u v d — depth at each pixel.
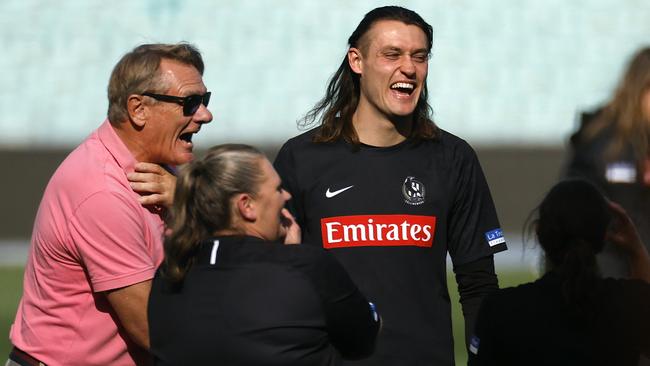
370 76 14.98
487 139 55.62
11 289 36.28
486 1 60.97
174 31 60.75
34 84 58.94
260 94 58.47
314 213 15.12
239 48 60.06
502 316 12.80
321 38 60.31
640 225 18.41
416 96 15.05
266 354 11.55
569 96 57.97
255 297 11.67
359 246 14.87
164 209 14.07
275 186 12.05
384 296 14.70
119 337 13.80
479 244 15.34
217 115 57.44
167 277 12.01
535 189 51.44
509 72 59.03
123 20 60.91
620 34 59.97
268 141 56.28
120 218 13.43
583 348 12.45
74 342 13.75
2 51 59.94
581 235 12.65
